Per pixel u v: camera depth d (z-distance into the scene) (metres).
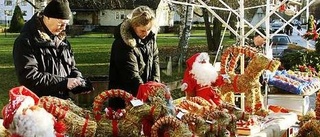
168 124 3.71
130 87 4.55
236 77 5.52
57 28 4.10
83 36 32.97
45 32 4.09
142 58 4.65
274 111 6.60
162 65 16.53
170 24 37.25
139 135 3.77
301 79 7.66
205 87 5.20
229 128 4.46
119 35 4.56
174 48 23.56
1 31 33.69
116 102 4.58
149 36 4.71
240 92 5.55
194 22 42.84
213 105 4.88
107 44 25.73
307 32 10.71
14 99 3.27
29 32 4.04
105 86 9.18
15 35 30.55
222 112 4.40
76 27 34.44
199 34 35.97
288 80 7.39
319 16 26.30
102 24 36.72
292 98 7.29
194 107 4.58
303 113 7.10
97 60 18.77
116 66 4.56
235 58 5.66
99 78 9.62
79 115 3.78
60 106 3.75
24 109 3.20
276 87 7.39
